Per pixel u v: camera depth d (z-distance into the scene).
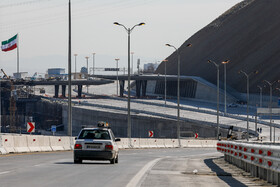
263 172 34.25
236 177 36.47
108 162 51.88
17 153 63.72
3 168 37.56
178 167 45.75
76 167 40.59
